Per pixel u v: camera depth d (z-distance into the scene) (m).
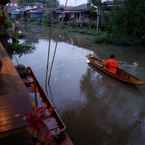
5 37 14.20
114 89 9.50
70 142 4.84
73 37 24.73
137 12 19.28
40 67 12.23
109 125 6.69
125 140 5.95
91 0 28.50
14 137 4.47
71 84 9.85
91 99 8.41
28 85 7.30
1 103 3.41
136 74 11.88
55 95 8.58
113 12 21.38
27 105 3.51
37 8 35.56
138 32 19.97
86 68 12.52
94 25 28.62
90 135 6.12
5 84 3.92
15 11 34.59
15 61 13.25
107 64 11.35
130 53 17.42
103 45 20.80
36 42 20.80
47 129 4.91
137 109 7.78
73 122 6.72
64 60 14.20
